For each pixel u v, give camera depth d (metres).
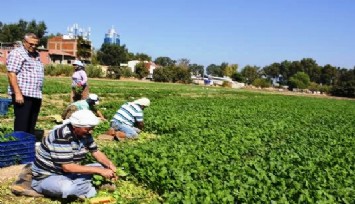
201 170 9.30
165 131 15.11
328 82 179.12
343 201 7.86
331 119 24.95
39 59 10.46
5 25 132.00
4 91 26.34
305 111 30.64
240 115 22.30
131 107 13.44
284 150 12.44
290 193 7.96
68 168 7.13
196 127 15.91
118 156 9.64
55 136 7.07
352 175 10.02
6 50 73.00
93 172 7.35
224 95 49.38
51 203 7.33
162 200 7.77
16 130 10.18
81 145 7.26
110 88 40.62
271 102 39.28
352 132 18.25
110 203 7.55
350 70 137.00
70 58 102.19
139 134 13.94
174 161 9.47
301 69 183.12
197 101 31.84
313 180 9.06
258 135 14.88
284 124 18.92
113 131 13.11
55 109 19.84
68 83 43.12
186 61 128.50
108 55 136.62
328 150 12.87
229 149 11.77
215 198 7.42
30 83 10.06
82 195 7.52
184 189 7.89
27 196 7.46
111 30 166.50
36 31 134.88
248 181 8.48
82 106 11.77
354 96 98.31
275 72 190.12
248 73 152.62
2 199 7.25
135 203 7.57
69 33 119.62
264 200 7.39
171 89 52.91
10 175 8.49
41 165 7.26
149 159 9.29
